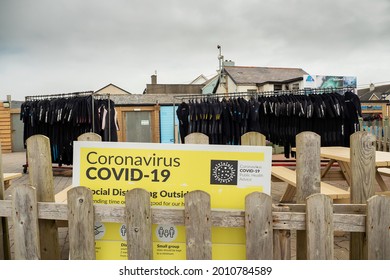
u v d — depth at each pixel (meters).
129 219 1.59
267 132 6.36
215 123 6.45
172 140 14.13
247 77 20.86
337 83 8.78
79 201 1.64
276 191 5.51
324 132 5.85
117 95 15.30
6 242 2.05
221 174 1.71
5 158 12.35
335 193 2.97
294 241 3.07
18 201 1.72
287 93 6.61
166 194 1.73
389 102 14.33
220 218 1.59
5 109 14.85
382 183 3.98
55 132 6.95
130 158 1.75
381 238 1.54
